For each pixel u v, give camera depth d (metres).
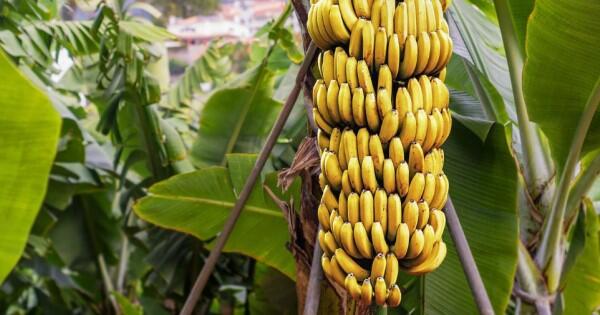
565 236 4.38
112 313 9.26
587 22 3.43
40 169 2.77
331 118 2.77
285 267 5.35
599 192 5.75
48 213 7.43
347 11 2.70
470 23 5.16
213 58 8.85
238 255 7.43
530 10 4.26
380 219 2.61
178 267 7.34
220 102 6.81
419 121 2.65
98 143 8.88
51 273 9.64
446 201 2.95
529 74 3.75
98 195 8.42
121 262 9.59
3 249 2.88
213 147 6.97
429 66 2.73
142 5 6.99
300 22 3.36
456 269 4.25
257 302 6.82
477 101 5.14
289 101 3.43
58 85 8.33
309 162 3.12
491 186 4.25
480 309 2.81
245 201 3.64
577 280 4.75
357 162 2.65
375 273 2.60
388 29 2.67
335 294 3.19
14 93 2.63
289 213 3.32
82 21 7.02
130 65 6.44
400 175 2.62
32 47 6.46
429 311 4.26
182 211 5.37
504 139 4.23
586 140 4.00
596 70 3.60
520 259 4.32
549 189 4.46
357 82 2.67
